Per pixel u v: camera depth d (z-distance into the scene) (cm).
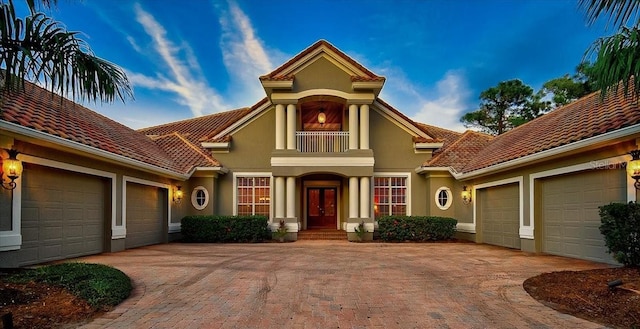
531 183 1176
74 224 1045
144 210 1402
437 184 1731
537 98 2886
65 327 487
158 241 1503
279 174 1662
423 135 1811
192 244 1486
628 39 546
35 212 906
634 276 686
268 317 538
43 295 577
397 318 537
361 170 1662
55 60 552
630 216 740
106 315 541
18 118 830
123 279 686
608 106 1030
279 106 1703
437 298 640
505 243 1360
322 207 1930
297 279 785
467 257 1089
